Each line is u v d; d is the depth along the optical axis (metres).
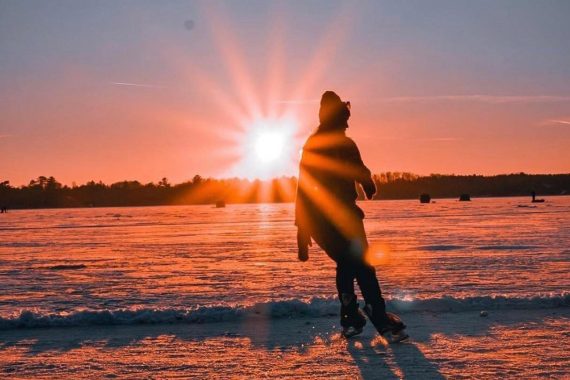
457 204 111.69
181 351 6.41
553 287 11.59
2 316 7.73
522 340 6.60
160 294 11.82
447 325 7.36
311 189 6.87
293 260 18.61
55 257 22.36
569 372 5.45
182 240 30.66
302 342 6.70
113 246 27.61
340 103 6.97
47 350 6.51
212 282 13.50
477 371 5.51
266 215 77.25
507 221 42.12
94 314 7.73
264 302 8.15
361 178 6.76
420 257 18.28
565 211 60.34
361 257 6.71
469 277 13.35
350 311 6.81
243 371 5.68
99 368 5.84
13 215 113.12
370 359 5.98
